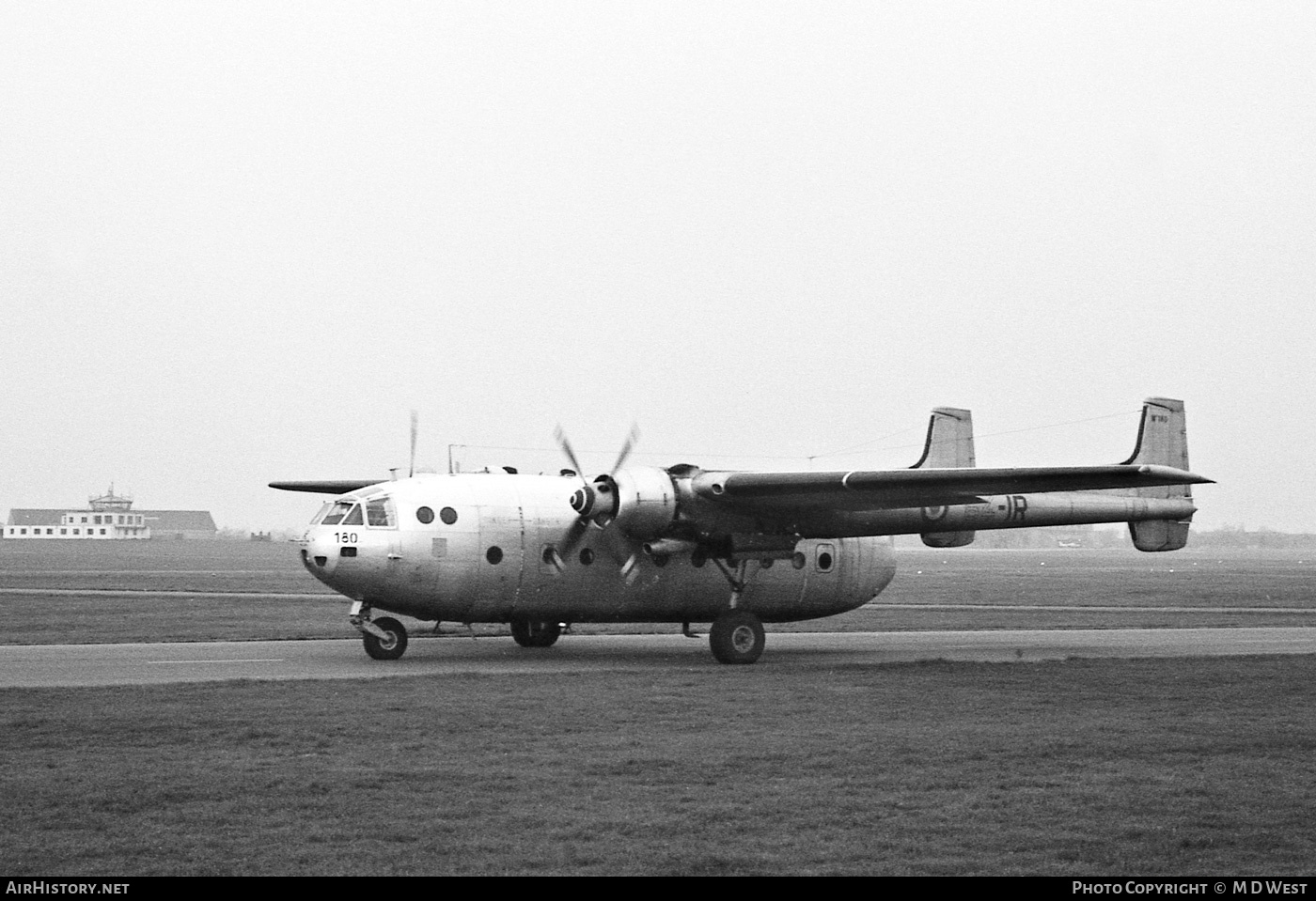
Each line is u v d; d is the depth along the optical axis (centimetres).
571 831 1179
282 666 2480
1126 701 2044
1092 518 3231
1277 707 1984
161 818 1205
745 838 1162
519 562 2641
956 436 3372
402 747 1564
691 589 2830
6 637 3238
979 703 2012
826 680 2305
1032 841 1157
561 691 2098
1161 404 3409
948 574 9944
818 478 2497
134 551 15012
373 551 2525
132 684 2114
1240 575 9694
